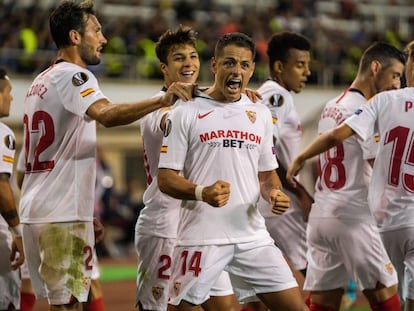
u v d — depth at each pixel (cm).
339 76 6259
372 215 1767
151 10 6906
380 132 1670
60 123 1622
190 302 1519
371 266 1861
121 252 5338
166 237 1819
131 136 6400
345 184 1875
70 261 1628
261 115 1570
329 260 1923
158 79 5812
